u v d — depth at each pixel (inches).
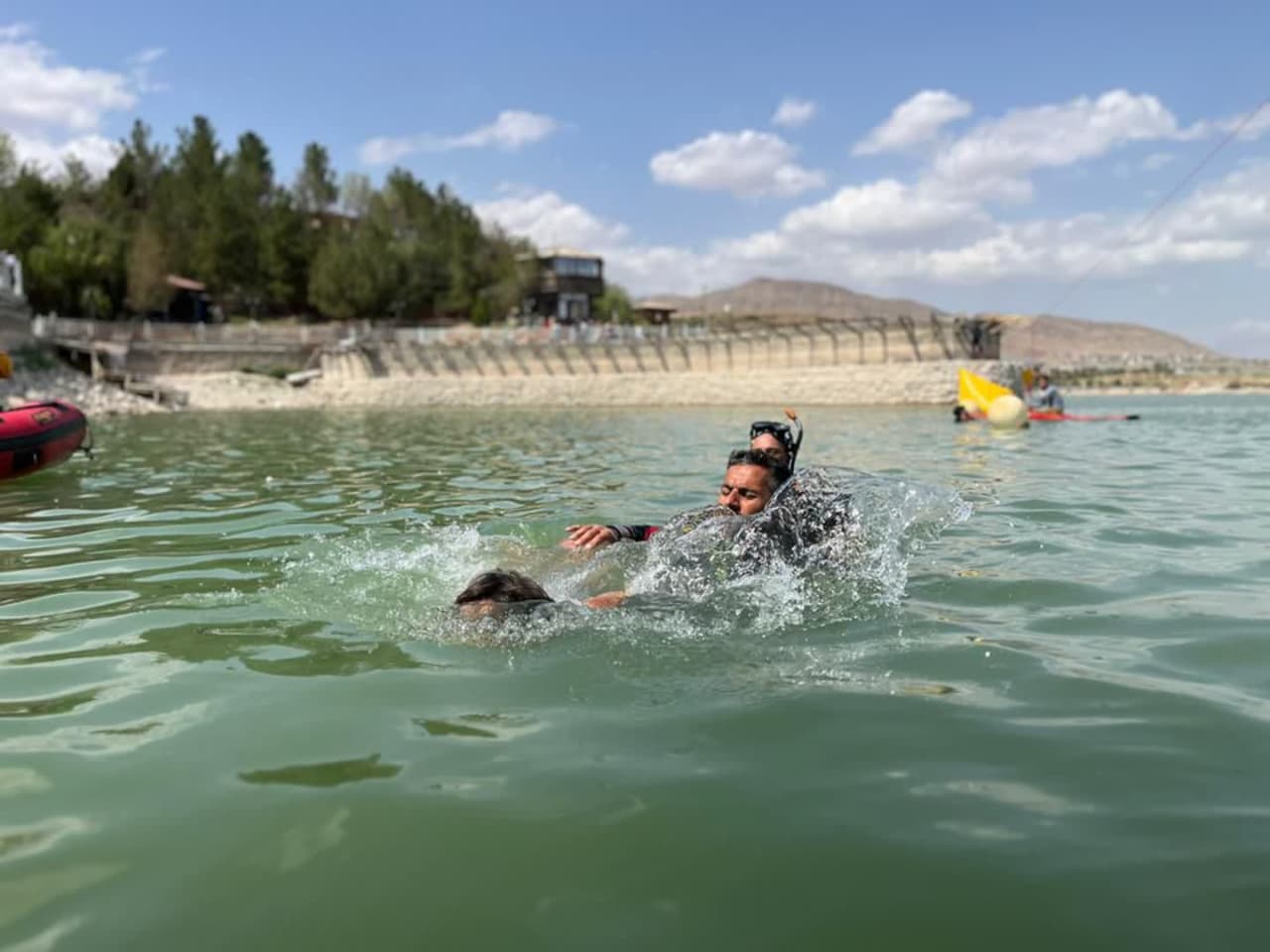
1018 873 83.0
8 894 81.5
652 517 304.0
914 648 147.6
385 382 1920.5
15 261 1662.2
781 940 74.0
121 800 99.0
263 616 171.5
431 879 82.9
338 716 121.0
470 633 155.3
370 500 351.6
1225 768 103.7
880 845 88.0
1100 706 122.7
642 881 82.4
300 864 85.6
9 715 125.6
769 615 165.0
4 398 1323.8
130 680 138.1
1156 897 78.8
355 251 2669.8
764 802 96.3
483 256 2965.1
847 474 261.7
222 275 2642.7
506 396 1838.1
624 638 152.3
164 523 296.7
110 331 1929.1
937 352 1398.9
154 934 75.5
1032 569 201.3
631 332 1825.8
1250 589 184.9
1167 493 328.5
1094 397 1974.7
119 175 2999.5
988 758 106.9
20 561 236.7
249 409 1754.4
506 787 99.8
